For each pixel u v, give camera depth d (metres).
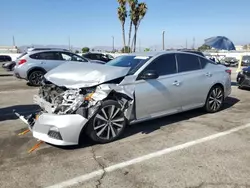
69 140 4.11
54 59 11.98
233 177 3.33
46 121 4.16
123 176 3.40
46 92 4.80
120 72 4.61
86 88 4.44
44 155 4.05
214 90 6.41
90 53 18.25
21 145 4.45
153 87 5.04
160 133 5.01
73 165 3.72
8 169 3.61
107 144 4.49
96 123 4.41
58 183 3.26
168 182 3.24
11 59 33.00
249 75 9.98
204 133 4.99
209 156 3.96
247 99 8.33
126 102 4.69
